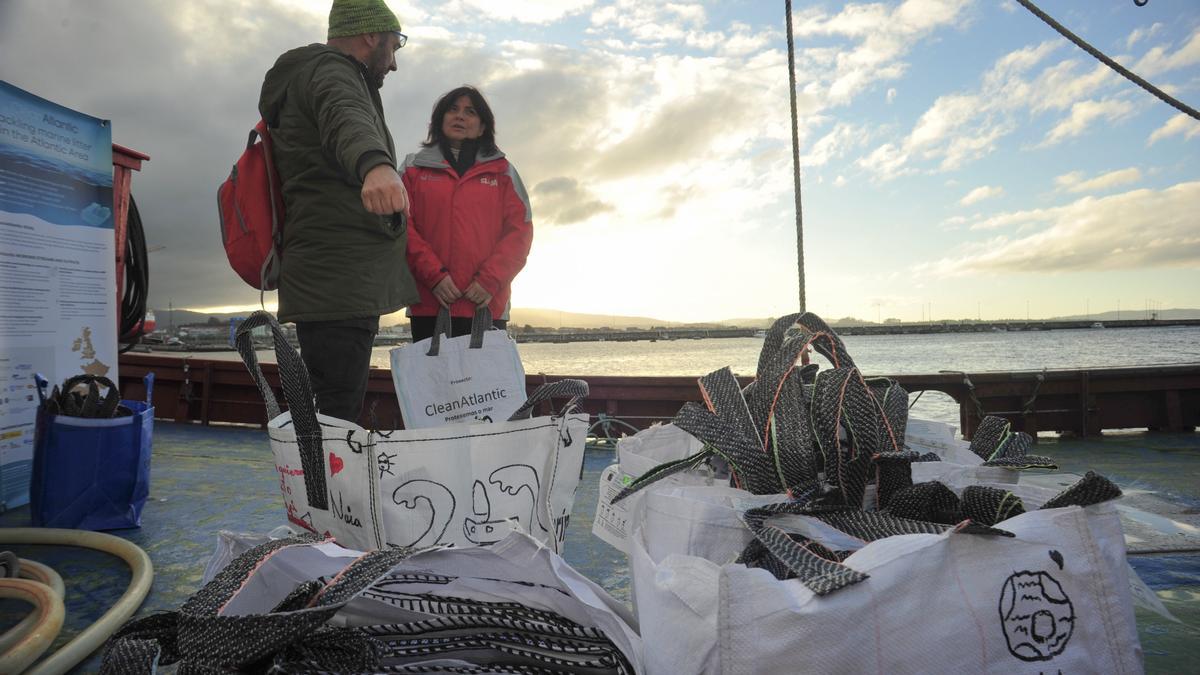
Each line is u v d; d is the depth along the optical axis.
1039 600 0.72
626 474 1.23
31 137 2.89
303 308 1.80
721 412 1.02
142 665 0.67
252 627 0.69
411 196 2.60
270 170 1.88
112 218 3.28
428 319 2.60
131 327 4.54
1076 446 4.79
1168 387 5.25
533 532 1.26
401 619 0.86
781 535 0.77
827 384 0.96
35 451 2.48
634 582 0.95
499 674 0.82
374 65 2.02
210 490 3.22
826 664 0.66
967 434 5.04
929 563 0.71
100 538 2.21
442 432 1.17
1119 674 0.73
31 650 1.39
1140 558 2.12
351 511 1.16
